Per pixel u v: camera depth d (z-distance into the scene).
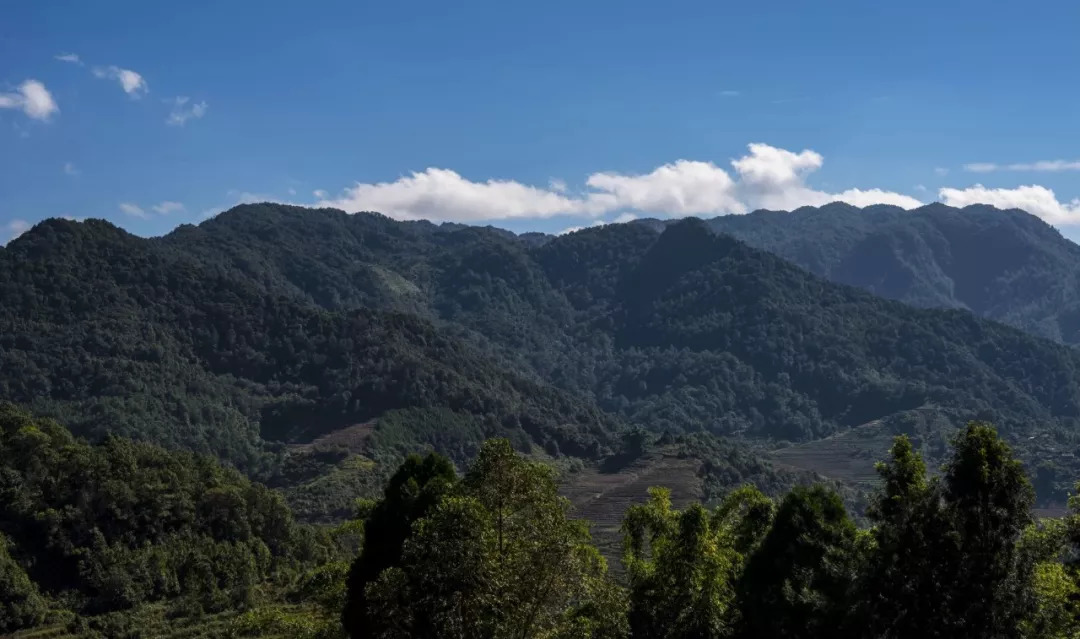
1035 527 16.22
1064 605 15.59
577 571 16.50
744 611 18.06
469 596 15.49
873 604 14.98
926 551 14.45
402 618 15.82
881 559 15.08
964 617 14.08
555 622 16.80
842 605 16.08
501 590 15.80
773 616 17.14
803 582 16.89
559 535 16.25
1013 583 14.34
